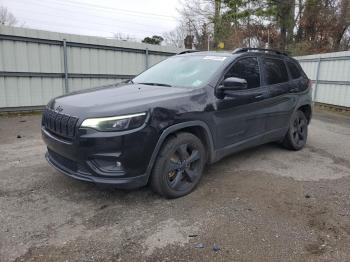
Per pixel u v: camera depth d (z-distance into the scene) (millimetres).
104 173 3242
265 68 5098
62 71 10766
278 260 2684
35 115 9859
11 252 2688
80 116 3260
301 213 3480
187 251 2768
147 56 12719
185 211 3453
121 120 3199
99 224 3152
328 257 2738
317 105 14086
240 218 3332
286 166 5043
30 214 3307
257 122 4812
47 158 4020
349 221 3344
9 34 9477
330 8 22516
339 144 6738
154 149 3418
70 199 3662
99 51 11500
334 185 4312
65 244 2818
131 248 2789
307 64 14742
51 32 10266
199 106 3838
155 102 3469
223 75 4273
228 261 2654
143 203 3609
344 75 12594
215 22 23688
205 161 4152
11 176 4328
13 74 9789
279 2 21094
